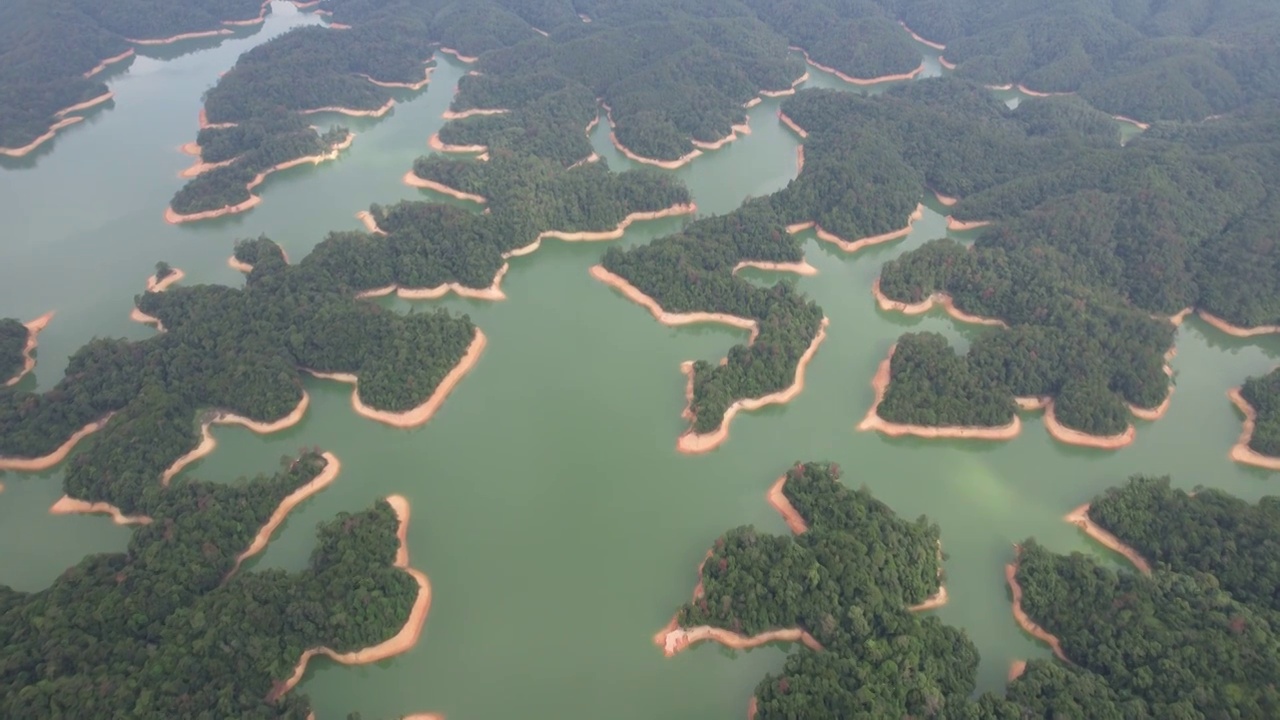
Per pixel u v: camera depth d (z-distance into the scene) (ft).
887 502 443.73
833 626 348.18
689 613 363.97
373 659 358.64
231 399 483.92
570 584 394.11
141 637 343.26
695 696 347.97
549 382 525.34
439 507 435.12
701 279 584.40
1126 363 505.66
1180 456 477.36
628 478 454.40
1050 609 366.22
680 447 473.26
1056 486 457.68
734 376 499.92
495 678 353.10
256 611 345.51
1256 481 463.01
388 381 495.00
